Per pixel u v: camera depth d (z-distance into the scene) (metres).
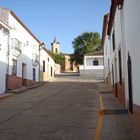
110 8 15.43
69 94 19.83
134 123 7.75
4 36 22.19
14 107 13.99
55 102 15.37
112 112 11.08
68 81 35.88
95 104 14.23
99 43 59.38
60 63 74.38
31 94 20.84
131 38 8.15
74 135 8.09
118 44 13.52
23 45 27.48
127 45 9.35
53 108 13.12
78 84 30.56
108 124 9.27
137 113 7.05
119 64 13.67
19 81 25.67
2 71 21.64
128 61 9.08
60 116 11.00
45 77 38.12
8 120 10.45
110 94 18.86
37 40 33.81
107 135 7.88
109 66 22.66
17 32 25.45
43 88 26.33
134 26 7.48
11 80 23.42
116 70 15.62
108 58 23.81
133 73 7.88
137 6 6.93
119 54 13.54
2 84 21.55
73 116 10.96
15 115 11.48
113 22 16.81
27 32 29.12
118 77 14.29
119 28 12.80
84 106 13.57
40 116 11.11
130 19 8.31
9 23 23.38
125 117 10.34
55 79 40.50
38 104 14.77
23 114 11.68
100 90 22.39
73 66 74.69
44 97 18.22
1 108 13.77
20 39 26.52
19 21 25.89
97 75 45.12
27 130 8.77
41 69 36.12
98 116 10.91
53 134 8.23
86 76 45.25
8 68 22.78
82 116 10.94
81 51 58.41
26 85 27.97
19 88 24.91
